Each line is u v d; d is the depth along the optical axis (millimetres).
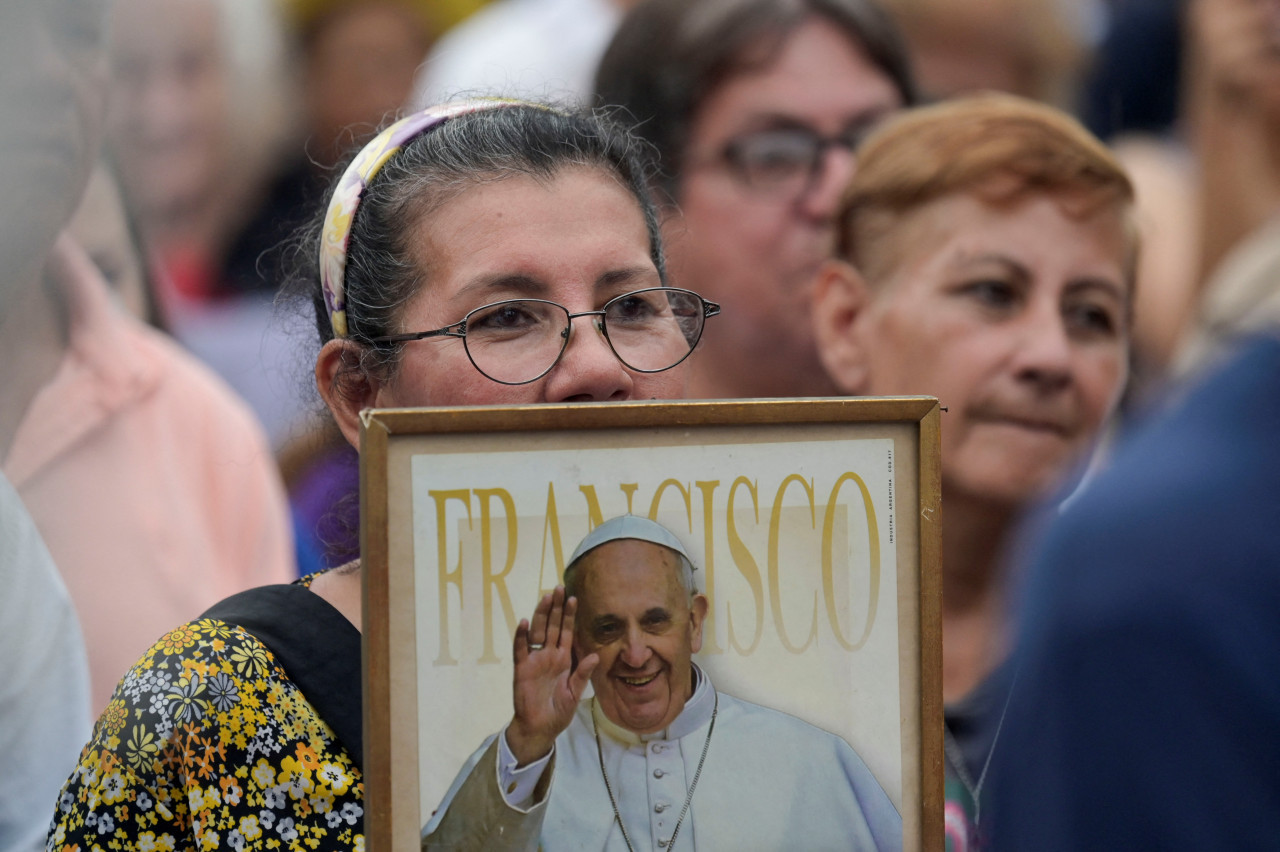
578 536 3406
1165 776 3660
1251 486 3832
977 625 5816
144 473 5836
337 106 10664
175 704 3660
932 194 5797
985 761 5492
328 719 3756
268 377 8438
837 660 3568
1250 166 7047
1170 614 3725
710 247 7223
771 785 3516
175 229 8148
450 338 3861
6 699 4523
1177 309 8875
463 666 3354
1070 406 5773
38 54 4832
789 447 3523
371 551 3268
